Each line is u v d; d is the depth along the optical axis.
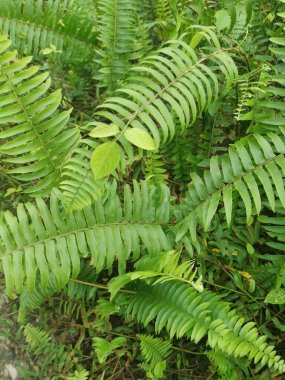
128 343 2.19
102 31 2.46
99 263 1.79
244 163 1.77
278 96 2.16
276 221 1.95
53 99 1.83
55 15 2.60
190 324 1.75
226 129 2.49
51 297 2.28
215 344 1.75
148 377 2.05
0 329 2.28
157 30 2.90
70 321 2.28
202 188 1.85
